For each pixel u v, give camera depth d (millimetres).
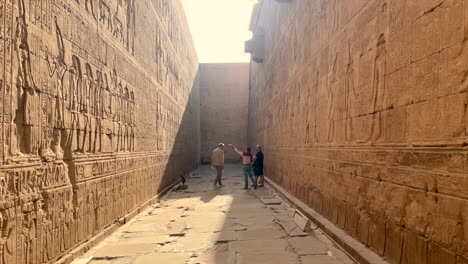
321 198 7348
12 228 3391
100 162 5895
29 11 3742
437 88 3346
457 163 3031
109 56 6410
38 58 3926
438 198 3291
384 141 4453
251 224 7133
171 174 14016
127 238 6055
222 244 5660
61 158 4477
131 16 7965
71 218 4746
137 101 8469
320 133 7527
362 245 4969
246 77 32406
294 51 10734
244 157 13539
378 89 4660
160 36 11547
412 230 3730
